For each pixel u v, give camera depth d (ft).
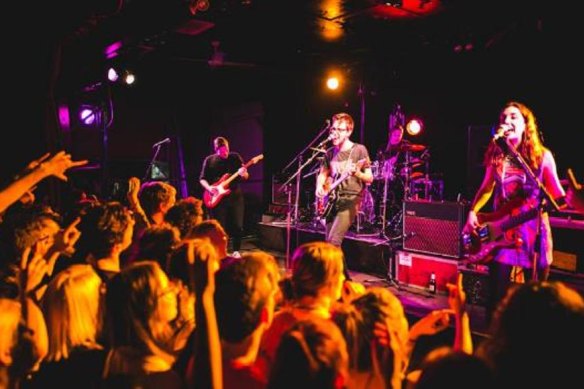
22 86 18.04
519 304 4.34
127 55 26.35
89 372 6.33
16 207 11.62
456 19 20.08
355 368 5.61
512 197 11.55
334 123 17.30
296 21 21.30
